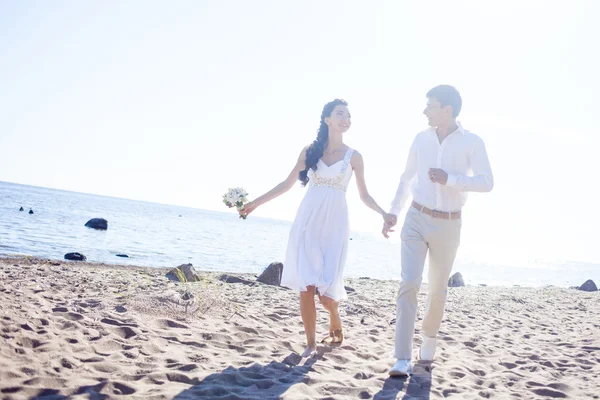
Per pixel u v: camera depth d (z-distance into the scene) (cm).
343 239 432
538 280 2989
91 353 361
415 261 385
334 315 465
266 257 2469
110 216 5591
